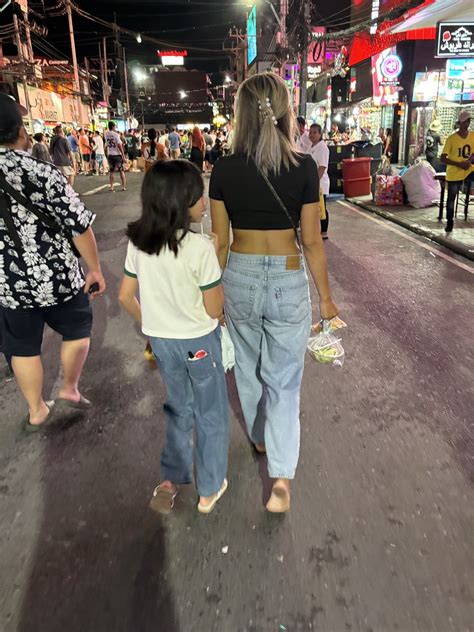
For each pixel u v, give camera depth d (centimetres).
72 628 196
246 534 239
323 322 259
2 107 254
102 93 5462
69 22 3092
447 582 212
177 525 245
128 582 215
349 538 235
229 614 200
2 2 2352
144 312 227
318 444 304
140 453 300
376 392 362
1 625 197
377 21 1229
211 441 241
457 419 329
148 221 208
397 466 284
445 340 447
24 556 228
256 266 228
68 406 336
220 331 238
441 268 668
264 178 215
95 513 254
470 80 1700
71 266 292
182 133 3872
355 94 2305
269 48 2817
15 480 278
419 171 1103
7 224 266
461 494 262
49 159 1376
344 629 193
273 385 243
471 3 977
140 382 385
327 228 899
